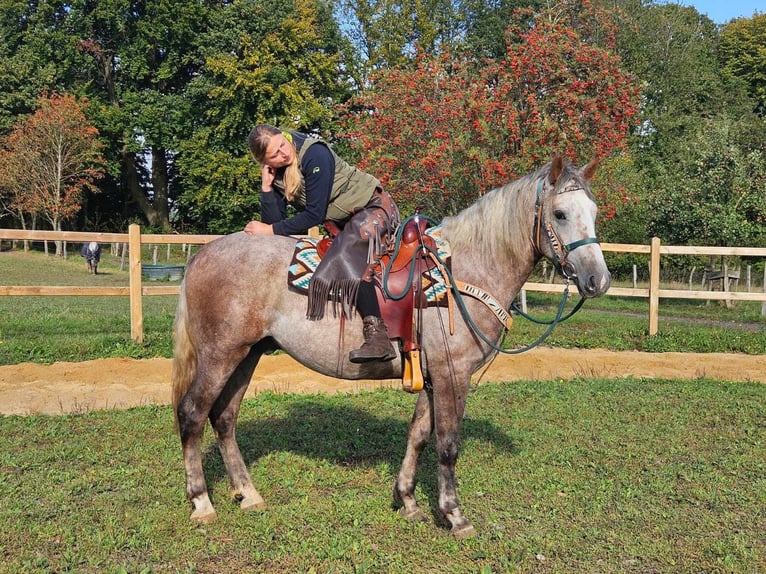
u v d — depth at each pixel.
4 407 6.82
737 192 19.48
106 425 6.14
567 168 3.95
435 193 13.71
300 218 4.14
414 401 7.27
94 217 39.12
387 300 3.95
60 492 4.49
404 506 4.33
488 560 3.73
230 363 4.15
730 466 5.22
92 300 17.17
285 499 4.58
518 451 5.58
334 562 3.68
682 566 3.64
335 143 31.05
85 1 31.56
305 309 4.05
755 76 39.34
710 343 11.16
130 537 3.89
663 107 34.53
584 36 16.25
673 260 23.66
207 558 3.72
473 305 4.06
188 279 4.25
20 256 29.23
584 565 3.66
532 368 9.49
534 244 4.06
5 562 3.56
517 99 13.78
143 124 31.55
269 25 31.58
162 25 31.17
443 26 38.38
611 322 13.49
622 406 7.10
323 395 7.57
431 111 13.38
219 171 30.89
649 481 4.90
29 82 32.03
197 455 4.23
